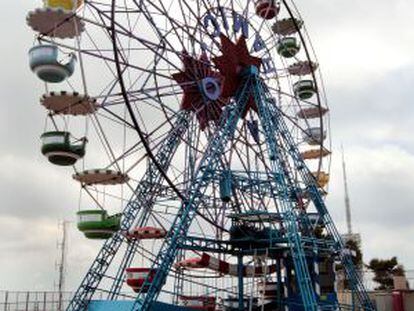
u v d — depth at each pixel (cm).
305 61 3950
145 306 2634
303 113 3994
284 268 3400
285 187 3161
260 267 3466
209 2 3500
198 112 3297
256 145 3497
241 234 3253
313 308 2811
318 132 3981
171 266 2808
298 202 3303
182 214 2916
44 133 2772
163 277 2748
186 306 3041
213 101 3362
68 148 2750
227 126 3266
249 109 3478
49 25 2834
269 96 3472
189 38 3316
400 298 4475
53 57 2720
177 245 2839
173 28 3234
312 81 3966
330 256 3338
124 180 2839
